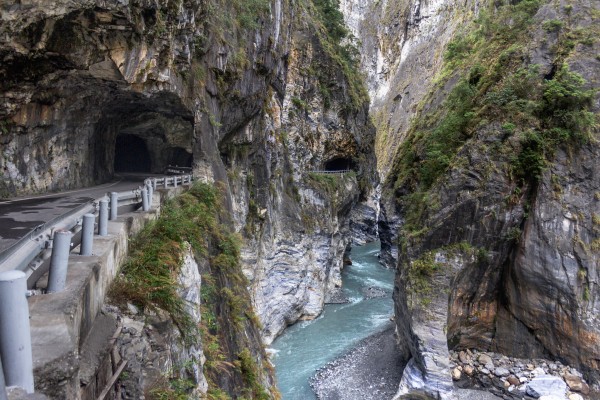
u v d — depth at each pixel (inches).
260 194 1002.1
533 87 850.1
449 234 829.8
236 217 847.7
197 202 510.6
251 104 919.0
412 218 957.8
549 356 770.2
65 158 501.4
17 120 382.9
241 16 858.8
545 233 765.9
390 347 904.3
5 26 289.4
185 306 287.3
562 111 793.6
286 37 1206.9
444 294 782.5
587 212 756.0
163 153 823.7
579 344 727.1
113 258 235.1
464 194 828.6
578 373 725.3
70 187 514.9
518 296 796.0
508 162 808.9
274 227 1071.0
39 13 299.7
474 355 822.5
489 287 830.5
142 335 213.9
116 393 178.1
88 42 365.7
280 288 1050.1
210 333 349.1
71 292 159.5
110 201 288.0
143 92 489.4
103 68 410.0
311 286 1144.2
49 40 335.0
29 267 174.9
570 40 875.4
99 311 200.2
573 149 784.3
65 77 400.5
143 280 250.4
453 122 972.6
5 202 364.5
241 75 820.6
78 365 127.6
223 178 716.0
